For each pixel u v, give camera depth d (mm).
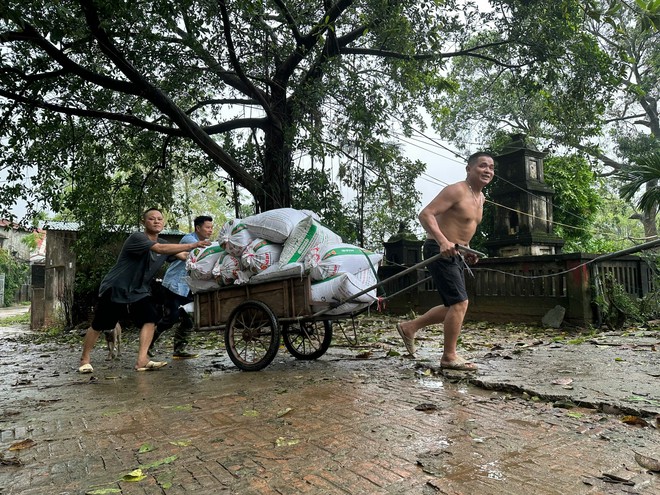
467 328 8602
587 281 7844
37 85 9211
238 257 4996
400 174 10430
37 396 4094
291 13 9633
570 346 5855
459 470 2143
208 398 3689
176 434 2812
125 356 6797
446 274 4316
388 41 10383
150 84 9344
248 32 9227
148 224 5359
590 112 11023
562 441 2502
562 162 14641
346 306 4652
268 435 2723
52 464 2396
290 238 4762
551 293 8438
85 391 4223
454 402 3324
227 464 2299
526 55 11070
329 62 9602
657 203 8281
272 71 11383
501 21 10750
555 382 3680
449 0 10102
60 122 10195
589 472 2098
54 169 11031
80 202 11539
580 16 10469
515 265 8922
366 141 9586
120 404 3637
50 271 13359
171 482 2109
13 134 9820
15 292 38531
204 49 8969
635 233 37219
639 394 3285
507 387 3631
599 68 10297
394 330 8695
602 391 3387
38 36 8117
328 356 5715
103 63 10508
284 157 11219
